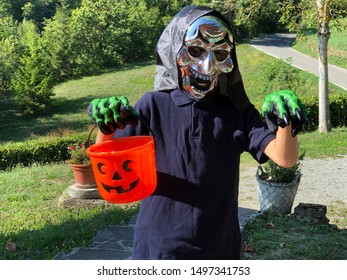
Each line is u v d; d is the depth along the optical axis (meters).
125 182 2.08
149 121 2.19
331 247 5.01
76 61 41.16
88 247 5.61
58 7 57.78
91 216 6.99
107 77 38.09
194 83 2.10
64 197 7.84
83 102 31.20
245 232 5.45
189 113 2.14
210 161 2.12
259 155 2.12
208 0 16.19
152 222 2.13
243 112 2.19
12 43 37.56
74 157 7.77
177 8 53.22
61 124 26.80
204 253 2.11
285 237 5.30
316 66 31.31
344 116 17.00
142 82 35.25
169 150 2.15
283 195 6.09
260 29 51.50
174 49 2.11
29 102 28.94
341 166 10.50
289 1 14.50
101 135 2.21
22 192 9.00
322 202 8.00
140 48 45.38
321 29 14.25
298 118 1.87
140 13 46.16
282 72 26.45
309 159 11.30
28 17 72.56
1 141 23.67
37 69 29.67
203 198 2.12
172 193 2.13
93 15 42.38
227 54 2.08
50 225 6.72
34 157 14.29
